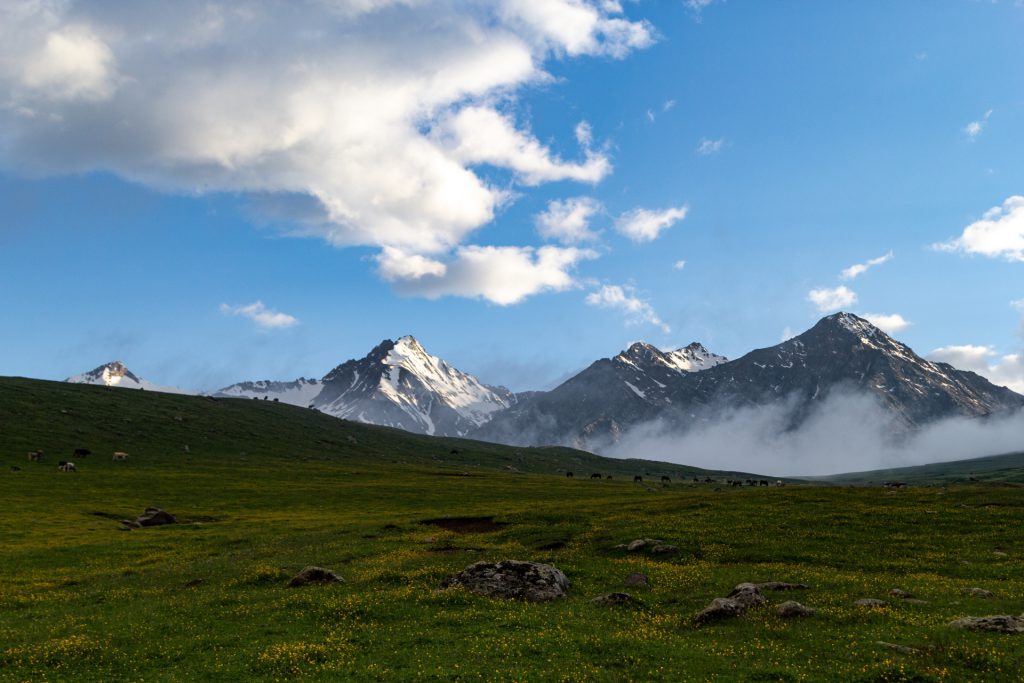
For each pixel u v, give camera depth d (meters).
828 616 30.95
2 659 28.62
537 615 32.84
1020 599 34.03
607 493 134.00
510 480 171.12
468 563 46.62
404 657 27.09
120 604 39.84
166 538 68.38
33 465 135.25
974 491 78.19
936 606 32.53
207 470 152.88
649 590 38.84
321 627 31.98
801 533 55.19
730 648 27.14
